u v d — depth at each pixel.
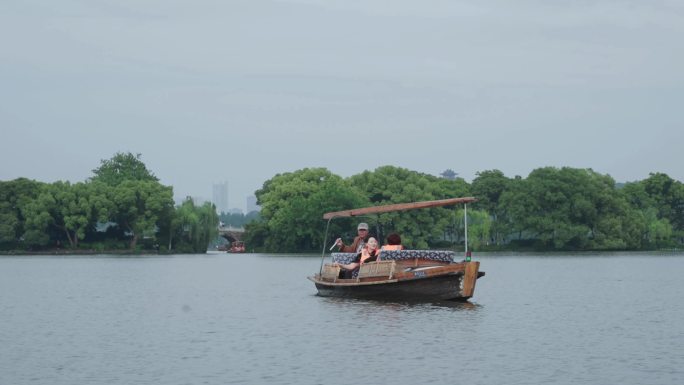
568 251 166.88
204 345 25.78
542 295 45.91
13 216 162.25
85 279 66.88
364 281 41.62
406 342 25.86
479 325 30.16
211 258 134.50
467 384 19.56
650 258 126.81
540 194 163.38
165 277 69.69
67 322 32.81
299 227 156.25
